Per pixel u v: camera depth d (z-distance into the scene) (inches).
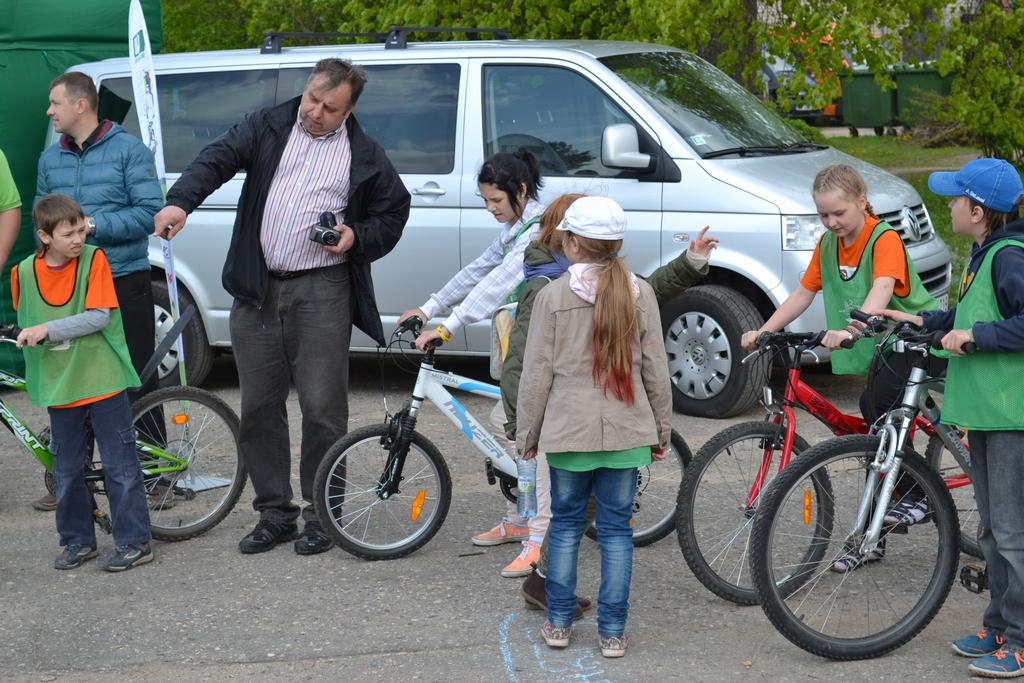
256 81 332.8
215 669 175.6
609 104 304.3
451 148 313.0
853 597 188.9
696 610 192.1
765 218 288.0
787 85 435.5
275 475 224.4
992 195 159.3
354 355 384.5
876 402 194.1
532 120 309.4
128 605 199.8
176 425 232.2
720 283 302.5
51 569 216.5
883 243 190.2
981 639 171.6
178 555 222.2
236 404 331.6
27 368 208.4
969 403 161.9
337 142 213.8
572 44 323.0
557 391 168.2
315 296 215.2
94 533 222.8
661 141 298.7
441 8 440.1
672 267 197.3
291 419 314.8
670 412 170.7
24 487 265.0
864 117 840.3
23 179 349.1
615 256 168.9
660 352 168.9
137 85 283.7
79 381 206.1
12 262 349.4
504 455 214.1
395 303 318.0
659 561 213.0
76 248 200.5
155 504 232.4
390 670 173.6
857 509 175.8
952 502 175.9
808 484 174.7
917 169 649.0
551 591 177.5
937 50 482.3
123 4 359.9
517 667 173.3
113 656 181.2
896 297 193.0
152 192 236.2
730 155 302.8
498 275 206.4
